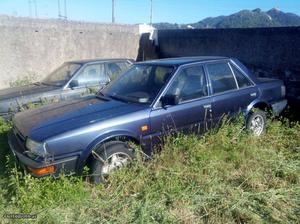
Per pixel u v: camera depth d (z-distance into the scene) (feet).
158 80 14.97
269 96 18.53
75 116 13.24
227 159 14.52
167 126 14.17
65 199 11.68
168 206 11.34
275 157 14.34
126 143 13.15
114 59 25.11
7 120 20.34
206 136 15.44
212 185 12.27
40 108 15.28
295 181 12.96
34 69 35.88
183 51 39.93
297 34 24.88
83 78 22.94
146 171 12.92
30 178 12.02
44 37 36.01
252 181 12.51
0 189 12.64
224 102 16.11
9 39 33.58
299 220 10.55
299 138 16.97
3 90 23.53
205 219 10.75
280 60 26.61
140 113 13.43
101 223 10.53
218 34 33.50
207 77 15.84
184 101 14.76
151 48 45.11
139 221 10.38
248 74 17.84
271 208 11.04
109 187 12.45
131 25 44.34
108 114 13.17
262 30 27.99
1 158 15.71
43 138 11.76
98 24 40.45
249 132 16.81
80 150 12.20
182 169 13.30
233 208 10.86
